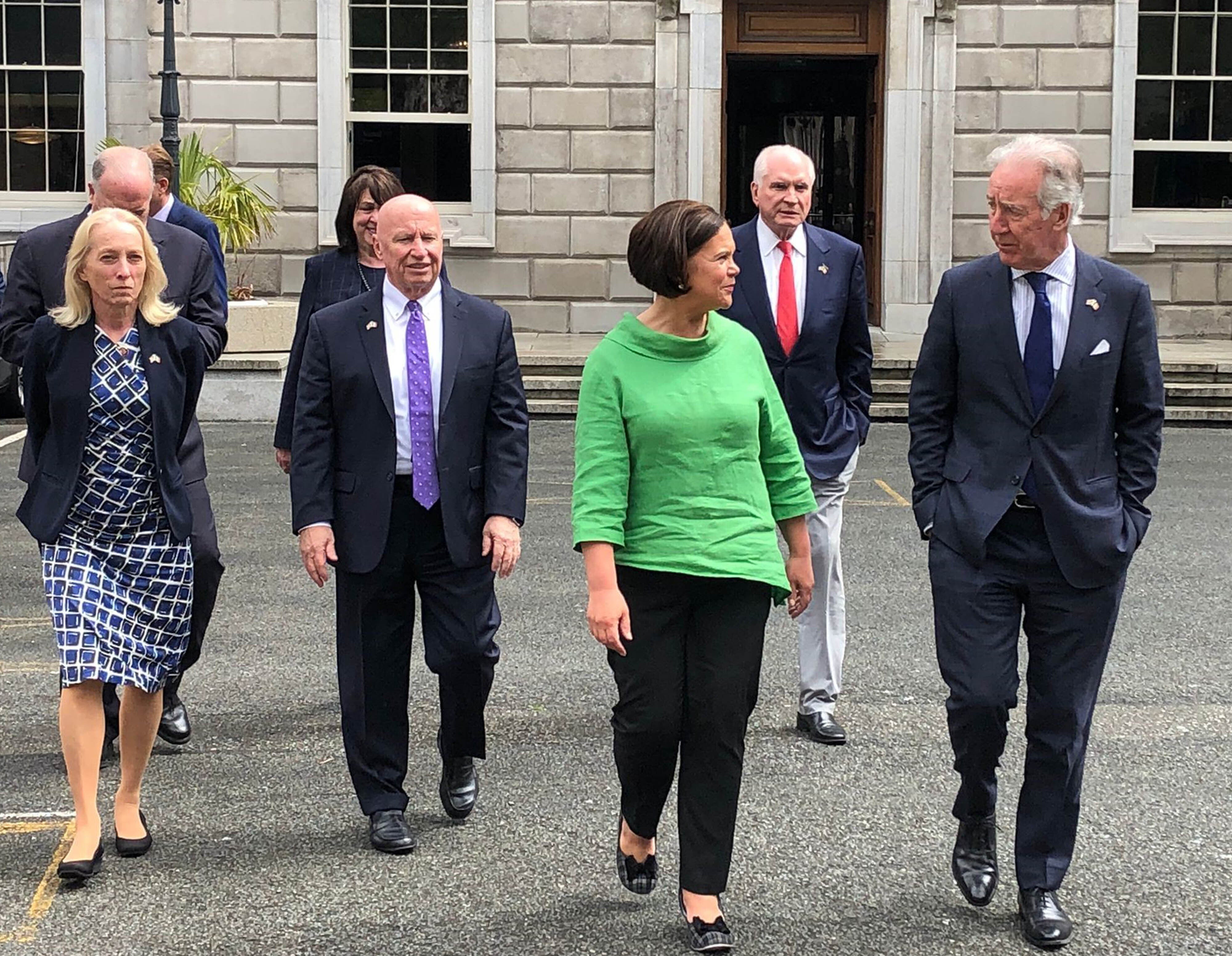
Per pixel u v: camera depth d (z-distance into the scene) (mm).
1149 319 4262
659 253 4102
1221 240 18406
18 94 18812
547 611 7824
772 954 4113
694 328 4238
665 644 4160
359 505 4820
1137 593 8281
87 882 4562
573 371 15789
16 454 12906
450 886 4543
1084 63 18281
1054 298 4258
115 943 4156
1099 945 4176
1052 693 4246
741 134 19359
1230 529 9953
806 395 5832
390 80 18469
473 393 4887
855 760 5660
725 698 4121
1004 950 4137
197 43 18328
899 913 4375
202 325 5535
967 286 4359
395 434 4824
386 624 4891
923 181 18359
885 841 4906
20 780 5438
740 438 4195
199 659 6914
